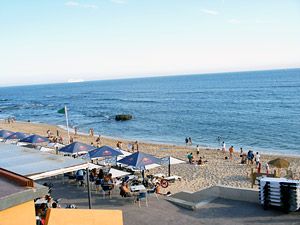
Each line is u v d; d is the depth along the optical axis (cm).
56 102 13600
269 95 11269
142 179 1808
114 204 1388
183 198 1507
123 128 5969
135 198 1430
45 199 1285
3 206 434
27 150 984
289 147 3956
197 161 2923
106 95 16612
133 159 1695
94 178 1692
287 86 14688
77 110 9744
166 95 14275
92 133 5078
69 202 1428
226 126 5691
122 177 1839
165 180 2100
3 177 550
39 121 7612
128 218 1209
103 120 7219
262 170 2630
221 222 1121
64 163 826
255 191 1273
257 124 5722
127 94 16475
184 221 1151
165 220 1172
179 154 3525
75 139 4700
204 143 4425
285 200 1152
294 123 5625
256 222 1102
